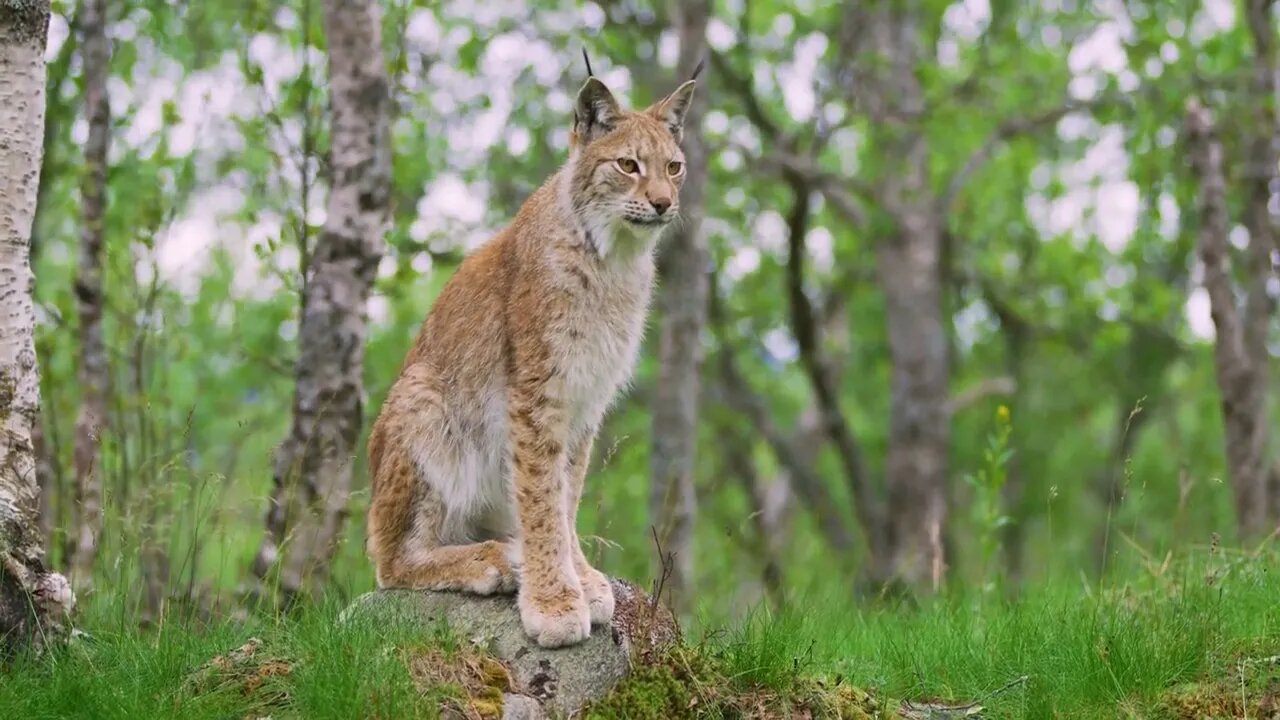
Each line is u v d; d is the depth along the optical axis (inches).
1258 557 402.6
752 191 848.3
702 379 976.9
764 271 970.7
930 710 311.0
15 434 305.6
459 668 279.3
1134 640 313.7
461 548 311.4
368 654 275.4
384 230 426.0
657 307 807.1
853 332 1219.2
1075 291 933.2
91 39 482.6
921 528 894.4
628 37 762.2
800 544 971.3
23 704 270.7
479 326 315.9
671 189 309.0
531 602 290.2
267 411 756.6
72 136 563.8
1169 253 997.2
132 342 519.5
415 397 317.1
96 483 428.8
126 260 573.3
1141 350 1143.6
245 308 730.8
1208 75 708.7
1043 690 304.0
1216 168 577.0
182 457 400.8
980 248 1037.8
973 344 1225.4
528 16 733.9
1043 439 1268.5
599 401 310.3
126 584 355.3
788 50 847.7
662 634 302.8
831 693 296.8
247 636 311.0
